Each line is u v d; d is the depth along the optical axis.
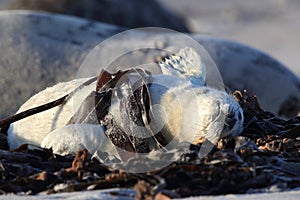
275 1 88.88
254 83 26.03
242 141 11.15
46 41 26.12
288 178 10.14
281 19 77.81
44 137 12.94
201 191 9.68
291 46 61.62
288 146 11.63
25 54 25.33
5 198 9.48
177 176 9.81
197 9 83.56
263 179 9.96
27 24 26.80
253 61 26.58
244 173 9.95
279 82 26.42
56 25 27.09
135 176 9.89
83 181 10.15
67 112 12.73
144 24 39.31
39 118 13.02
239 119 11.56
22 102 23.73
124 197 9.12
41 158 11.39
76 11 37.38
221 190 9.75
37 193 9.99
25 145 11.95
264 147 11.69
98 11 38.03
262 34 68.50
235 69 26.03
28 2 37.91
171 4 85.38
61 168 11.13
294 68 50.03
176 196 9.30
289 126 12.81
